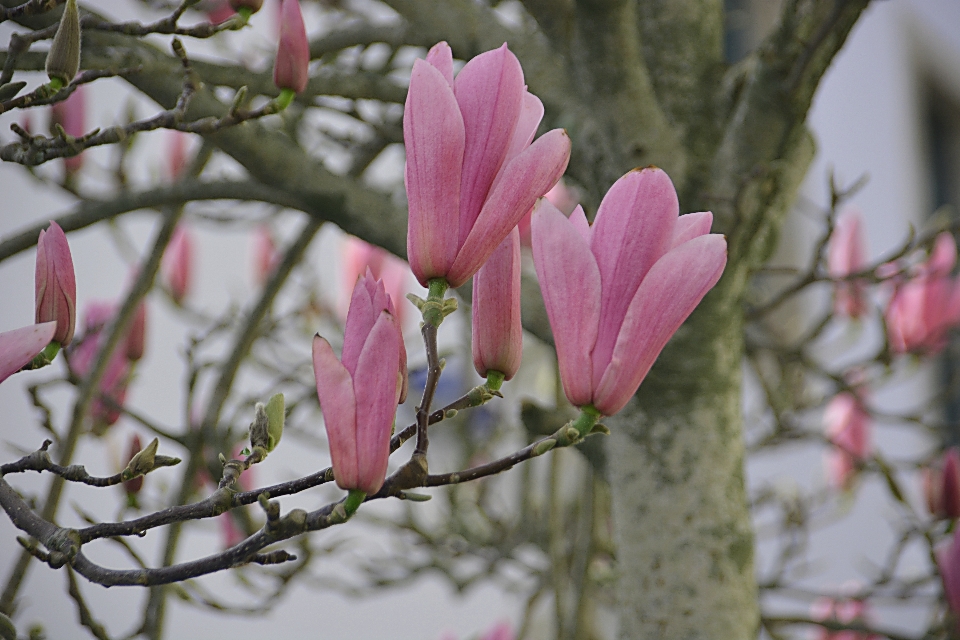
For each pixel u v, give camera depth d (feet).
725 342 5.46
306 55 4.65
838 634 8.71
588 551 7.60
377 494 4.09
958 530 6.24
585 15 5.22
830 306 8.04
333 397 3.99
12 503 4.19
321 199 5.44
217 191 5.66
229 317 8.63
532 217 4.13
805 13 5.15
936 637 6.19
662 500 5.33
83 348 6.61
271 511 4.02
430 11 6.03
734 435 5.45
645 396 5.40
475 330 4.24
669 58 5.81
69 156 4.59
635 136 5.45
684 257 4.08
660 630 5.27
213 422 6.75
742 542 5.33
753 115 5.29
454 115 4.11
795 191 6.34
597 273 4.10
